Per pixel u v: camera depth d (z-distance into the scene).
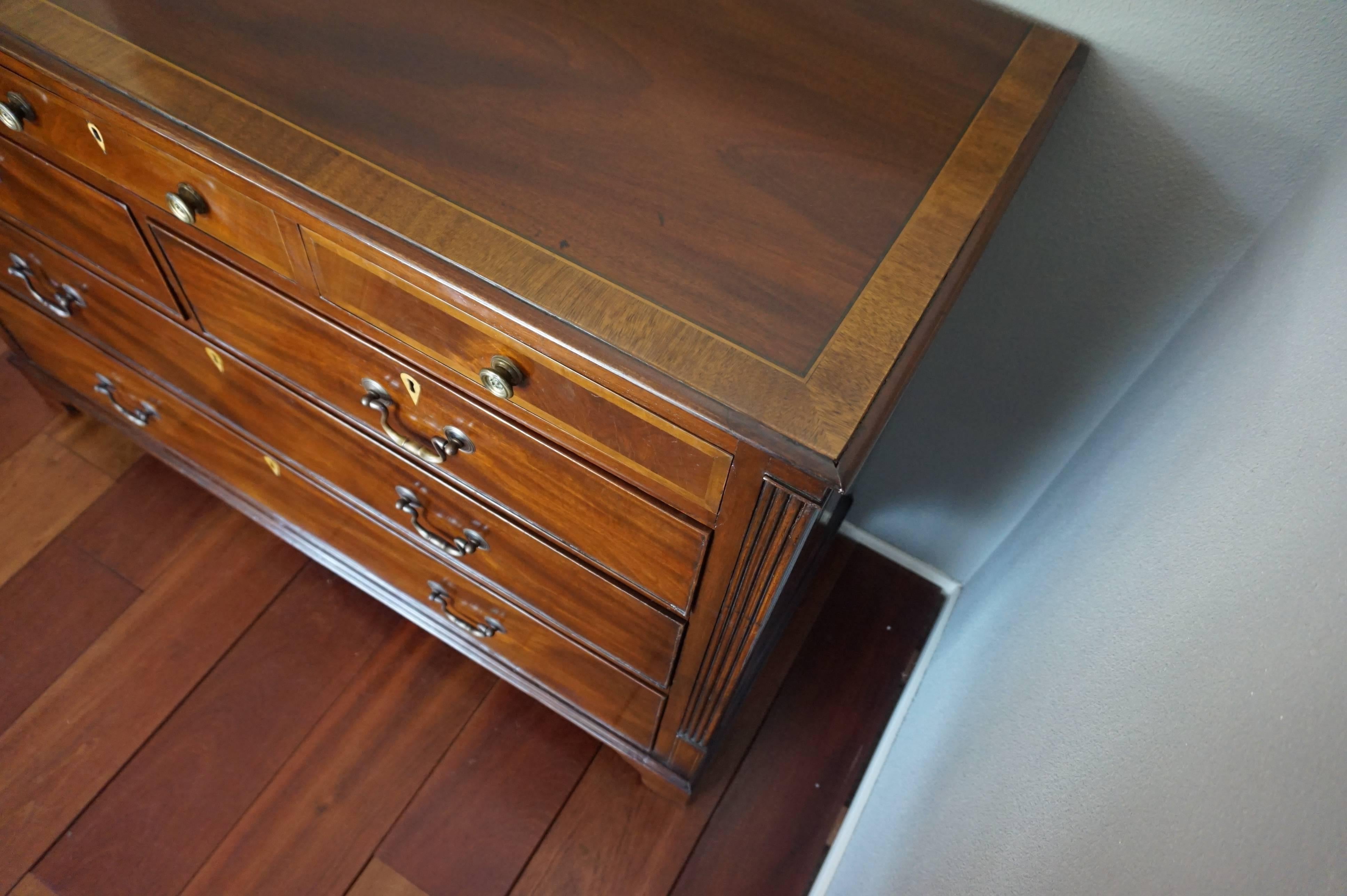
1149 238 0.77
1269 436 0.46
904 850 0.76
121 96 0.62
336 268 0.65
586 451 0.65
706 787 1.11
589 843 1.08
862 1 0.72
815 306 0.56
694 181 0.61
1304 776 0.28
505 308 0.56
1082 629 0.62
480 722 1.14
